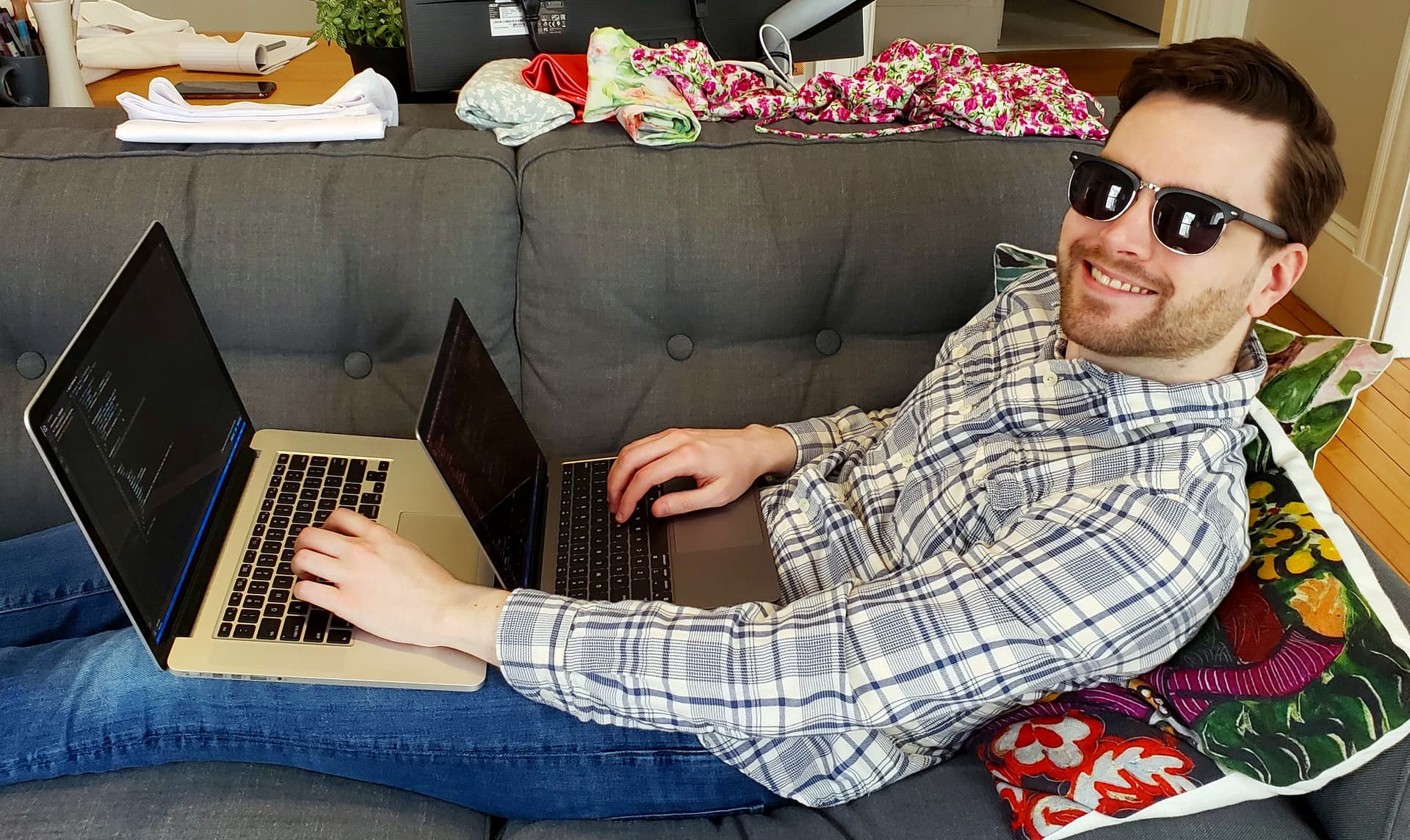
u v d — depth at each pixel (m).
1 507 1.40
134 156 1.39
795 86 1.64
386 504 1.24
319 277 1.37
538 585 1.19
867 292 1.45
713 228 1.38
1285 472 1.05
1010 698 1.03
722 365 1.45
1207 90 0.94
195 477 1.12
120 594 0.92
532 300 1.42
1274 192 0.94
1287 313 2.88
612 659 0.99
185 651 1.02
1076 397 1.10
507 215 1.39
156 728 1.02
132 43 1.98
